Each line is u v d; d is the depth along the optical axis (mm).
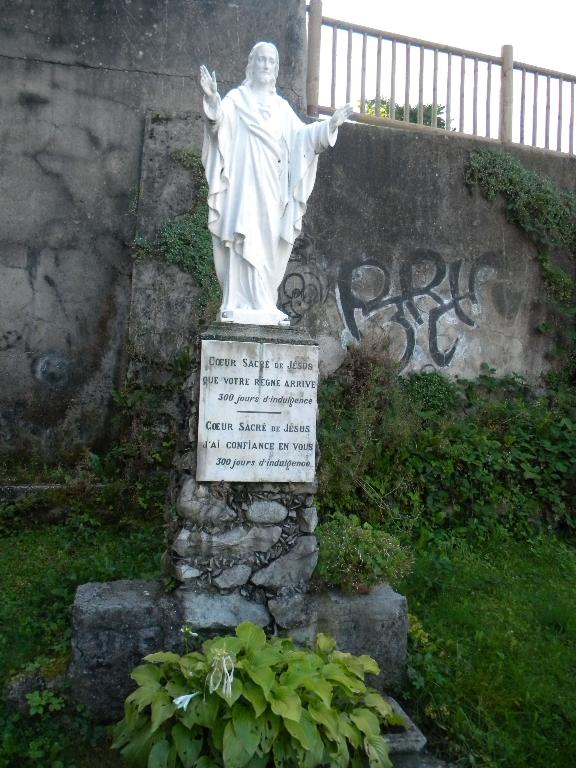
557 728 3797
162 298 7090
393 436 6773
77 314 7340
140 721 3055
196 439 4043
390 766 3088
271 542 4078
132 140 7555
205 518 4012
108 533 6117
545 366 8641
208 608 3902
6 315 7156
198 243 7180
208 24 7871
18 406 7137
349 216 7910
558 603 5191
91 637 3748
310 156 4348
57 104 7391
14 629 4395
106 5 7590
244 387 4055
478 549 6234
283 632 3941
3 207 7203
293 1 8070
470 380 8242
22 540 5914
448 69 8953
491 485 6770
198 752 2908
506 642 4551
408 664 4082
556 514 6809
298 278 7695
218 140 4160
